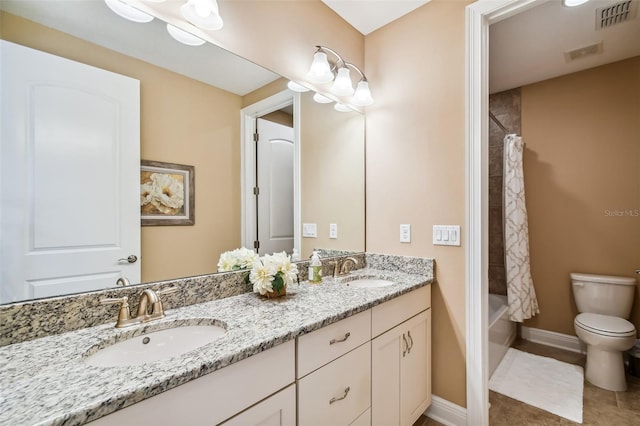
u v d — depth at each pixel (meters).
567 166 2.64
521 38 2.11
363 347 1.23
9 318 0.81
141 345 0.93
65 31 0.93
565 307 2.65
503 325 2.48
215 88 1.34
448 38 1.70
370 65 2.08
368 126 2.08
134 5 1.08
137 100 1.09
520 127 2.88
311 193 1.79
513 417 1.74
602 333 2.01
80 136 0.96
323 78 1.68
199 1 1.15
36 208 0.87
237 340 0.83
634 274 2.36
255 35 1.47
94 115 0.99
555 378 2.15
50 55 0.90
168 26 1.17
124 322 0.95
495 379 2.15
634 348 2.19
